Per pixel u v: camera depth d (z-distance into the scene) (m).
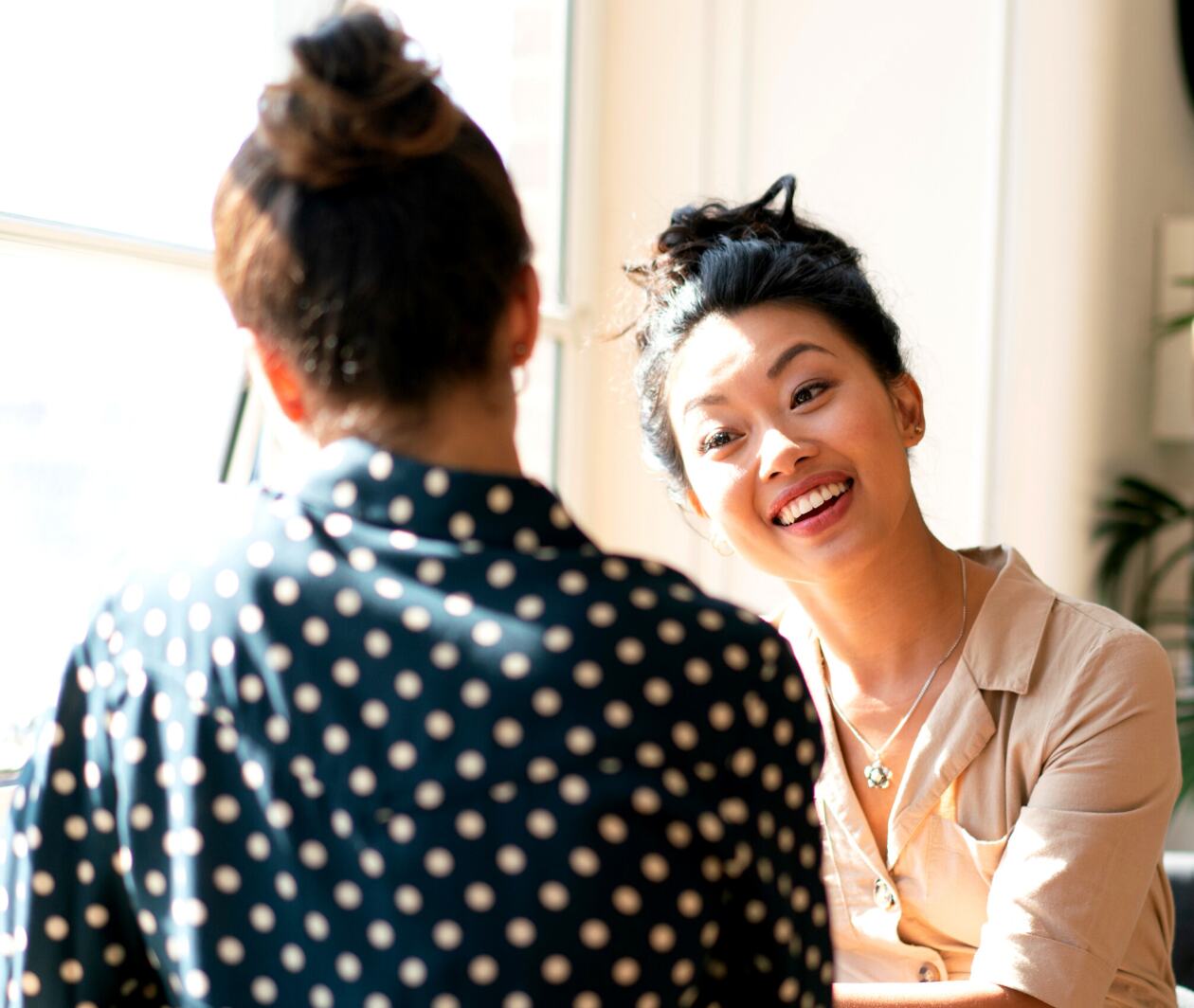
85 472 2.74
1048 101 3.64
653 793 0.79
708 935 0.81
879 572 1.59
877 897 1.59
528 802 0.78
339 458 0.85
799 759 0.86
